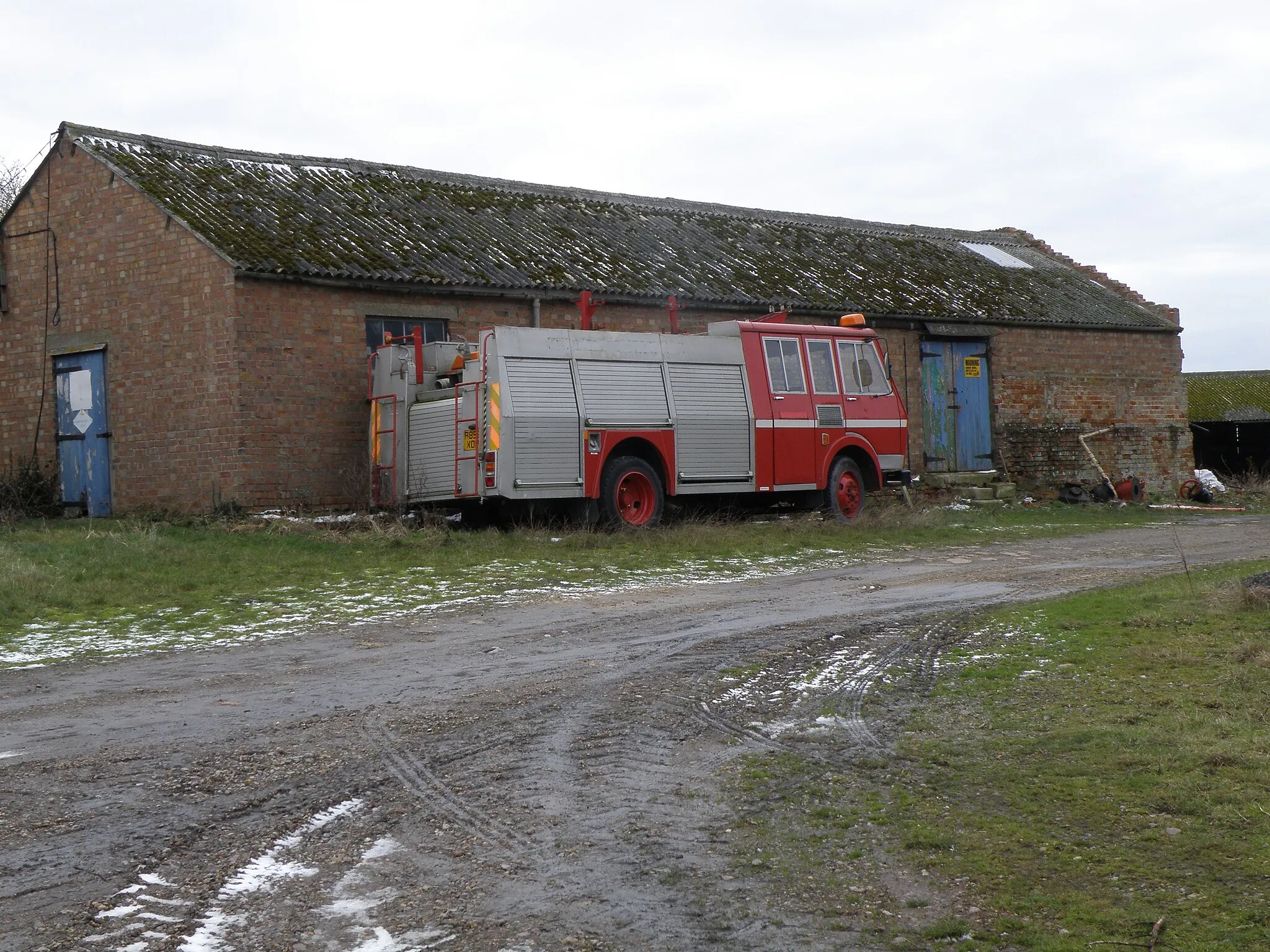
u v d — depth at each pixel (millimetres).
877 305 25594
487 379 16266
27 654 9594
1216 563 14461
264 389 18109
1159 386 31062
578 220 24969
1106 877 4633
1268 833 5000
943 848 4984
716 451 18516
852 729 6918
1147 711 6992
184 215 18594
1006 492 26359
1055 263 33812
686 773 6148
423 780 6047
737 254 25984
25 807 5617
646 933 4246
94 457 19828
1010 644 9297
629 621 10984
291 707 7664
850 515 20641
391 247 20234
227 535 16172
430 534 15961
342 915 4410
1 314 20984
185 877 4770
